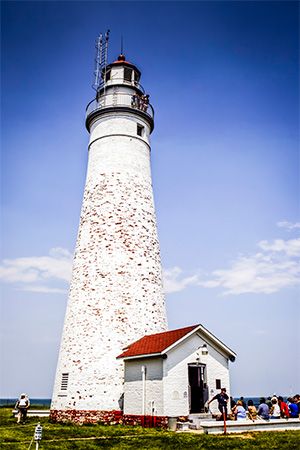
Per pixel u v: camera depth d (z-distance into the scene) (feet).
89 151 101.35
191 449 47.19
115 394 75.87
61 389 80.02
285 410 69.15
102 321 80.84
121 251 86.38
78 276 86.84
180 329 74.13
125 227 88.48
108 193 90.94
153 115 104.68
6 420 82.58
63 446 49.83
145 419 68.69
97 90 105.29
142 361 72.38
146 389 69.92
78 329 81.56
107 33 108.99
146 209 93.40
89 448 48.73
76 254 90.43
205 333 71.92
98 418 74.43
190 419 65.77
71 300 86.22
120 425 71.36
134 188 92.84
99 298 82.64
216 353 73.00
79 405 76.07
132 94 102.01
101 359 78.07
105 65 105.91
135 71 105.91
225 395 65.41
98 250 86.63
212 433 59.00
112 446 49.90
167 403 65.41
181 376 67.87
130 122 98.37
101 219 89.15
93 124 102.06
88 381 77.05
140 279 86.07
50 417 81.41
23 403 79.46
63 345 83.71
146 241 90.38
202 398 69.62
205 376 70.44
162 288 91.71
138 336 81.46
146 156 99.45
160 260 94.02
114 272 84.48
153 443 51.42
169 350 67.72
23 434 60.08
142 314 83.61
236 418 66.03
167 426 64.03
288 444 49.42
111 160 94.12
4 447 48.39
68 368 79.97
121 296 82.99
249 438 54.39
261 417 64.80
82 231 91.40
